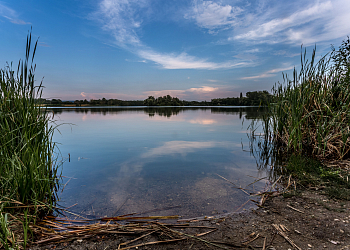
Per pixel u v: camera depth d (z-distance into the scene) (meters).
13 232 1.85
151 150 5.17
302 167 3.55
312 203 2.44
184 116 16.38
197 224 2.09
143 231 1.96
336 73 4.64
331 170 3.34
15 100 2.80
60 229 2.02
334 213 2.16
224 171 3.68
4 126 2.60
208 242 1.79
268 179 3.33
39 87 3.03
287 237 1.81
